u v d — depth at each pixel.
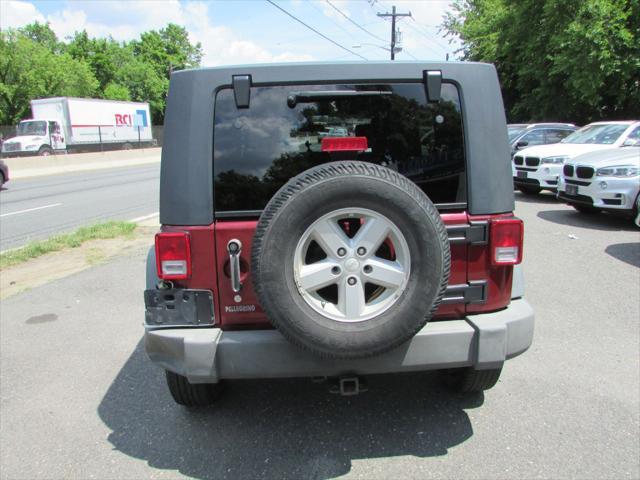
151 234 9.57
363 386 2.90
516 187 13.35
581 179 9.33
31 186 19.44
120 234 9.55
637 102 21.55
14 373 4.19
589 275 6.26
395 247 2.60
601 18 18.89
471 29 30.52
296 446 3.12
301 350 2.77
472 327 2.87
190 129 2.82
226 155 2.86
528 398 3.57
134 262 7.60
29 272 7.22
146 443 3.20
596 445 3.02
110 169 28.09
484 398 3.59
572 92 21.48
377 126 2.92
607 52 18.83
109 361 4.39
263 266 2.52
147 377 4.09
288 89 2.87
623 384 3.71
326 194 2.49
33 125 32.50
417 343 2.81
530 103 25.03
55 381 4.05
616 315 4.98
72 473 2.93
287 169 2.88
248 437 3.23
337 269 2.58
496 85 2.97
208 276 2.86
